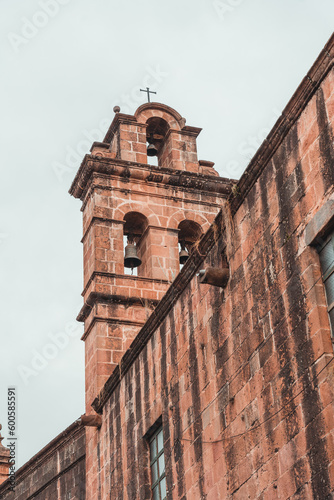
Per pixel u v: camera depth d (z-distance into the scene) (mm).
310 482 13188
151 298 24969
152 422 19578
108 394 22672
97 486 22656
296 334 14164
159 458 19391
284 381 14305
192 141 28391
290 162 15016
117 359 23984
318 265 14039
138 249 26750
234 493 15406
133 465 20359
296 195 14719
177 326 18969
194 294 18344
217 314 17125
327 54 14055
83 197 27156
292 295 14438
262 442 14703
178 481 17750
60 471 25906
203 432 16969
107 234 25625
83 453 24609
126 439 21078
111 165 26453
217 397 16609
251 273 15953
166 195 26781
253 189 16219
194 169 27766
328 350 13383
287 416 14055
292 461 13719
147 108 28516
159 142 29172
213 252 17625
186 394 18016
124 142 27484
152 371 20016
